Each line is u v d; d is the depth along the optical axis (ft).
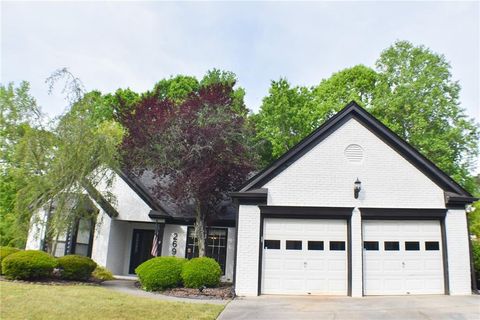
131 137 53.01
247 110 69.21
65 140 46.26
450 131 81.46
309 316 30.78
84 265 43.45
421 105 81.71
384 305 35.27
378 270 42.34
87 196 49.24
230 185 51.57
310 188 43.73
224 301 36.70
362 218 43.27
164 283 41.22
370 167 44.50
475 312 32.17
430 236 43.65
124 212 55.16
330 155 44.70
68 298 32.65
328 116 92.99
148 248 59.31
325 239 42.93
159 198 54.08
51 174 45.83
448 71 84.38
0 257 44.04
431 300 37.86
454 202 43.91
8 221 67.36
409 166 44.73
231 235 55.11
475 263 47.09
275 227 43.21
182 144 49.24
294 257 42.50
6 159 66.54
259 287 41.16
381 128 45.19
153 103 54.13
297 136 91.25
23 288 35.81
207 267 42.73
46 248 55.21
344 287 41.73
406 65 87.40
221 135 48.39
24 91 64.39
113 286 43.47
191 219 54.80
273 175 44.14
